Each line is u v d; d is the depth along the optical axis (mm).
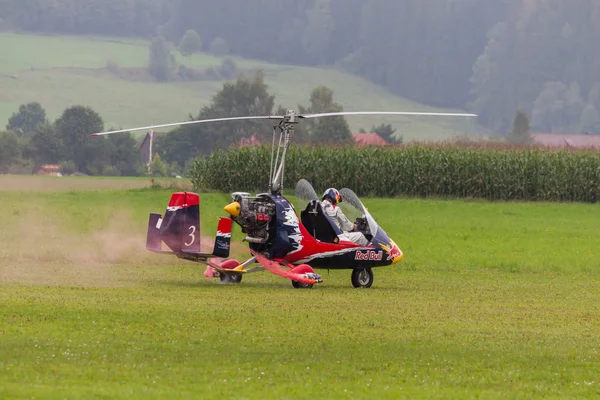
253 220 60938
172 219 59219
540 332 44781
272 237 61344
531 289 64438
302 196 64250
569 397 31672
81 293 51344
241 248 82688
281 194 62281
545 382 33938
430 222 119375
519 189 172500
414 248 88375
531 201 171500
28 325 39938
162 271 66500
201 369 33500
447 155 174000
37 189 178125
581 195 172625
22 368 32125
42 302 46562
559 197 172750
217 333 40344
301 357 36344
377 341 40406
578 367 36781
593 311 53406
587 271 76562
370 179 175000
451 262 78438
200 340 38625
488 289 63781
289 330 42094
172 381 31484
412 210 140250
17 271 61906
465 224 117688
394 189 175375
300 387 31359
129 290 54219
